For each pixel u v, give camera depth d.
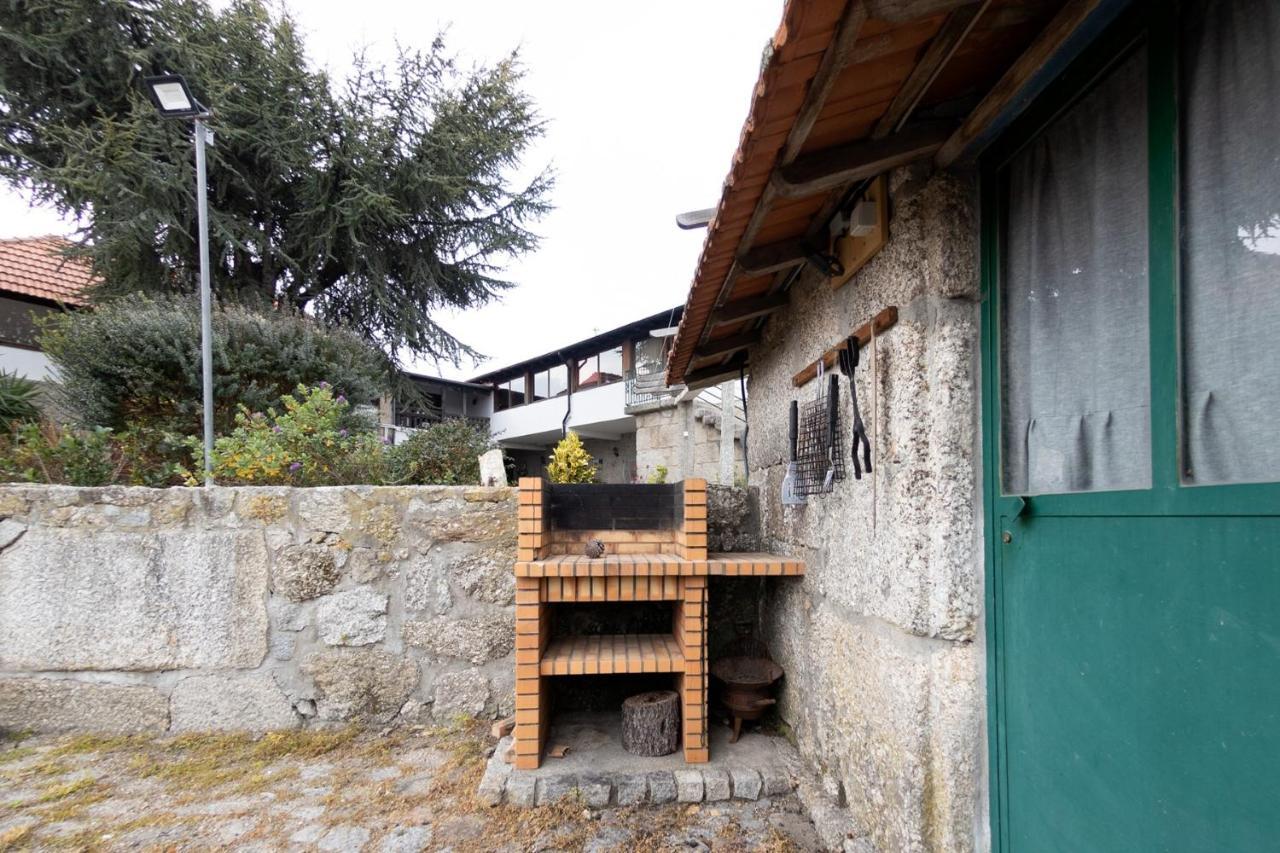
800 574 2.64
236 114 9.05
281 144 9.41
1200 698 0.94
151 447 4.36
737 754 2.55
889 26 1.00
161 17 8.63
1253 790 0.85
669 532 2.97
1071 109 1.28
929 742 1.57
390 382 10.95
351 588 2.98
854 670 2.01
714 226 1.84
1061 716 1.24
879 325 1.80
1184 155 1.01
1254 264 0.90
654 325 14.92
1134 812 1.05
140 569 2.89
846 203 2.00
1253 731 0.85
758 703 2.71
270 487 3.06
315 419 3.95
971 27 1.09
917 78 1.24
